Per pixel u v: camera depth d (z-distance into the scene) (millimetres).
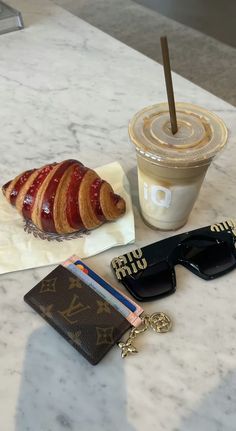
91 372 274
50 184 320
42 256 334
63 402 261
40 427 251
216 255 334
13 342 289
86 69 567
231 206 384
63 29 652
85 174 331
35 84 541
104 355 278
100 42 625
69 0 1637
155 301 312
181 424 252
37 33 642
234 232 345
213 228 348
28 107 503
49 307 294
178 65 1278
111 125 477
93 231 351
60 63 579
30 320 299
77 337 279
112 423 252
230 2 1347
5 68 568
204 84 1197
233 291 320
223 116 483
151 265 325
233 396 264
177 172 293
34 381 270
